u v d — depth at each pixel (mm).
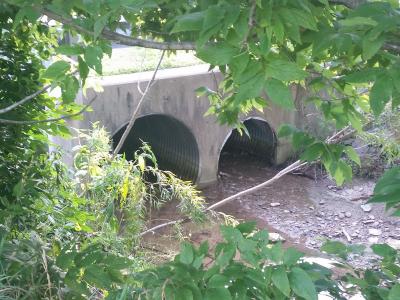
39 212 3809
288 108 1465
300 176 11344
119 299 1704
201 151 10586
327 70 2613
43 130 4555
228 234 1680
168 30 2404
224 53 1530
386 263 1919
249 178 11477
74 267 2275
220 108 3789
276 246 1624
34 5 1807
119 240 4629
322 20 1920
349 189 10625
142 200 5496
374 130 6930
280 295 1549
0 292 2248
